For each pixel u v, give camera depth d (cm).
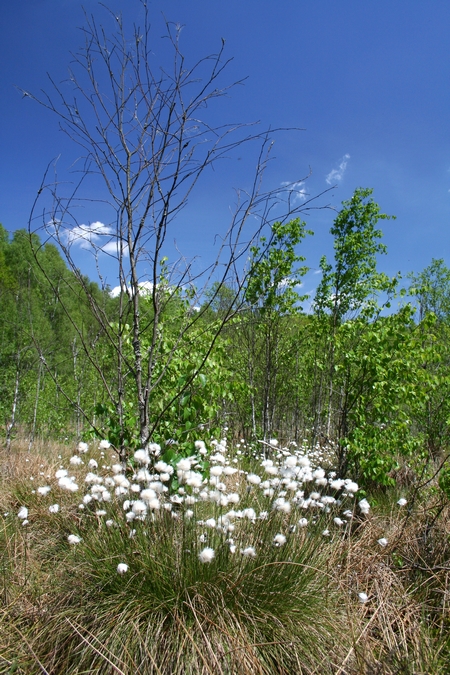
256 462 705
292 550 296
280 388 1005
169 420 427
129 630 239
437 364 775
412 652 251
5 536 358
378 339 521
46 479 523
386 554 356
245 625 247
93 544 297
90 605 259
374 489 598
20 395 1176
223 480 429
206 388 485
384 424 553
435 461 665
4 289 1020
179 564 268
